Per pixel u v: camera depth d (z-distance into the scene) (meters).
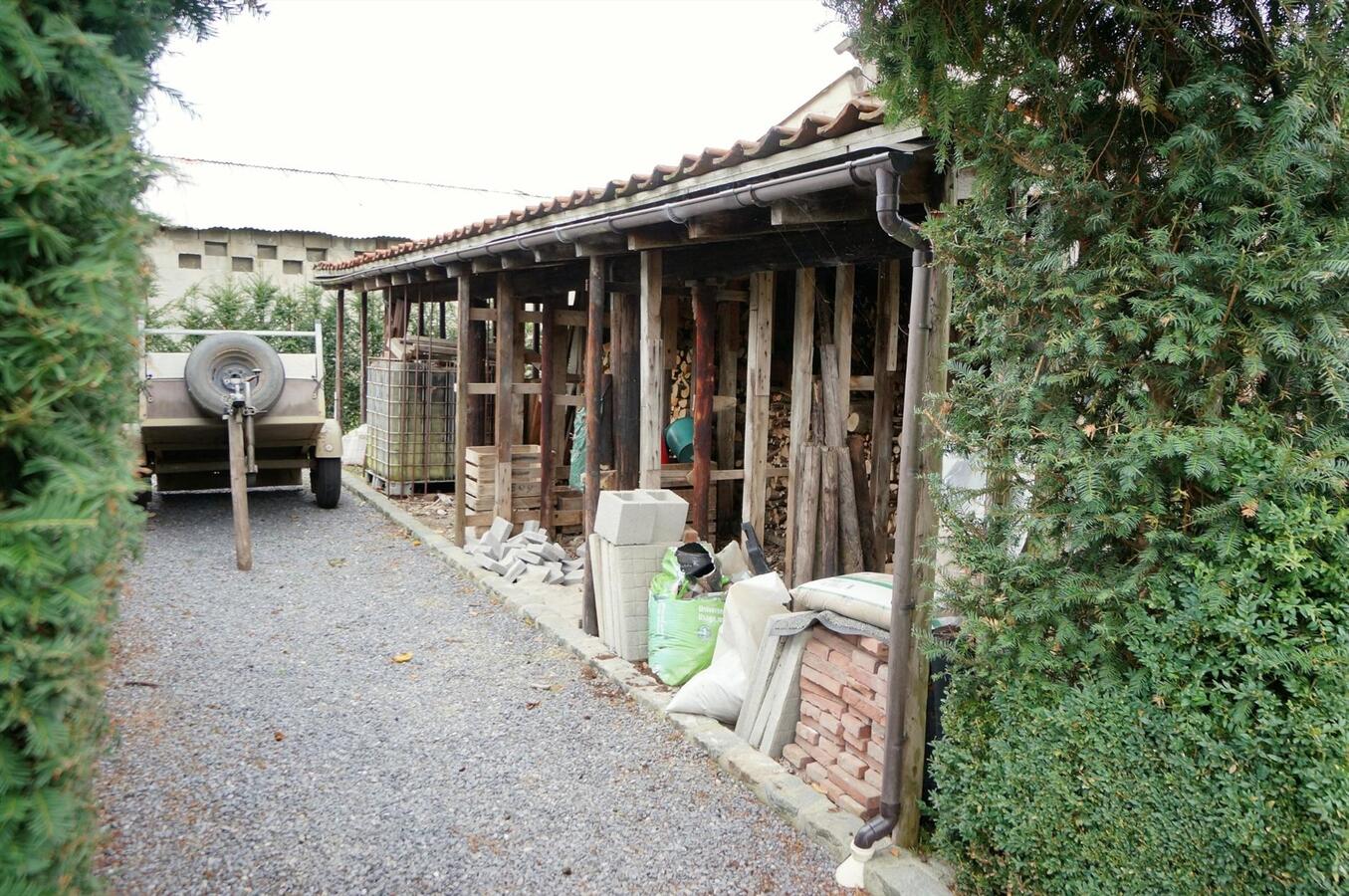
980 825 2.53
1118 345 2.20
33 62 1.28
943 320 2.79
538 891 2.82
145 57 1.62
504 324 7.43
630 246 4.96
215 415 7.85
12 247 1.32
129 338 1.60
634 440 6.82
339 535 8.12
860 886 2.83
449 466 10.01
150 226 1.62
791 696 3.69
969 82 2.32
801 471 5.42
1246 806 1.89
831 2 2.38
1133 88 2.12
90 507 1.35
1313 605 1.84
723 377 6.80
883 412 5.64
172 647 5.01
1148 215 2.13
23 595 1.33
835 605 3.47
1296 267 1.87
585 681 4.64
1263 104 1.99
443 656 5.03
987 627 2.48
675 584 4.56
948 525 2.58
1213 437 1.92
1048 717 2.28
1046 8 2.16
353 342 14.34
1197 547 2.04
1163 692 2.03
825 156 3.51
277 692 4.43
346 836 3.10
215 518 8.66
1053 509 2.29
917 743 2.89
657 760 3.73
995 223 2.37
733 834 3.16
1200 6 2.03
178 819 3.15
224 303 13.92
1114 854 2.13
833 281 6.34
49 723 1.42
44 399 1.36
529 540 7.20
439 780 3.54
